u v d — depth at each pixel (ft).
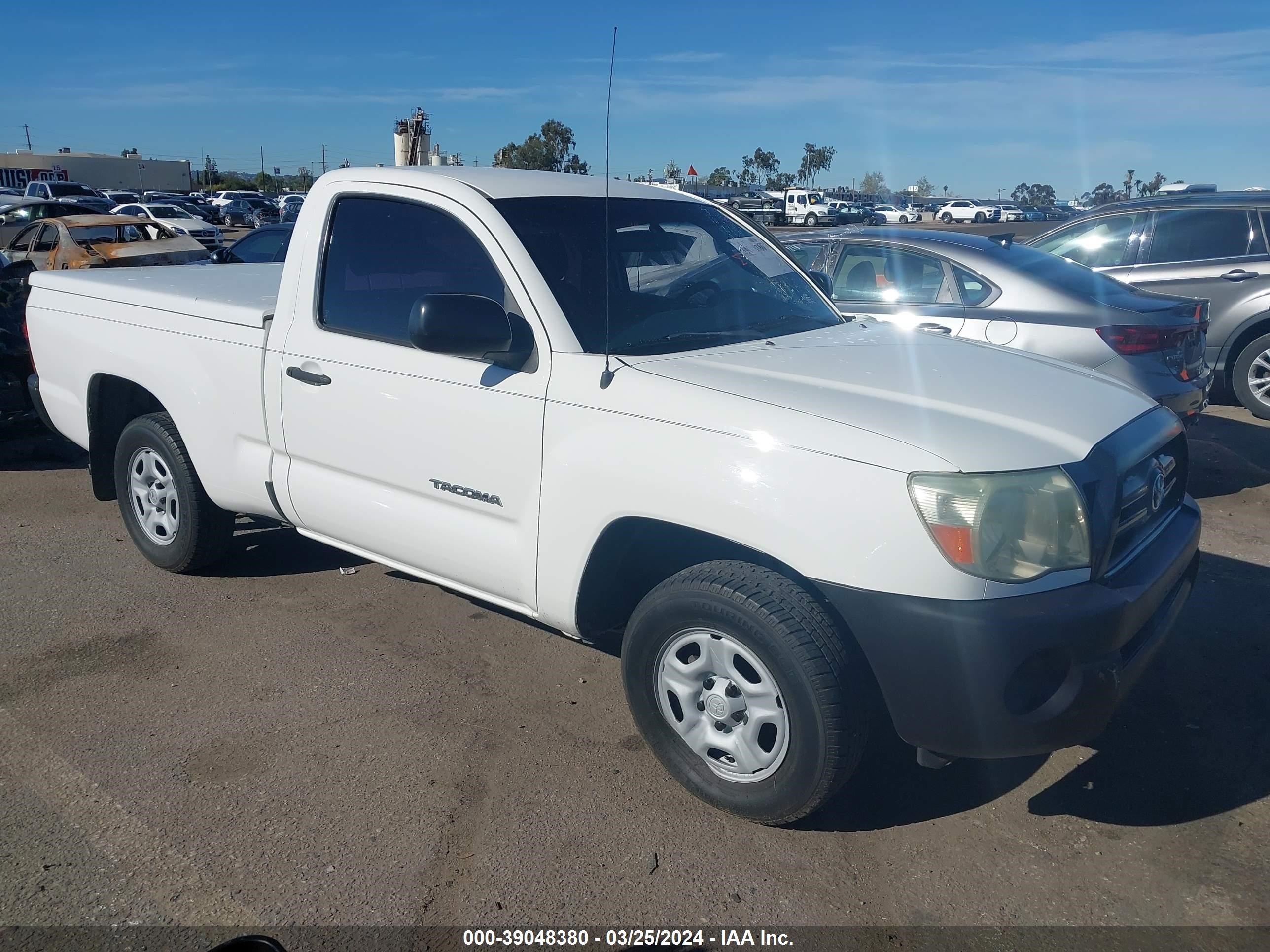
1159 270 28.78
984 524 8.59
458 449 11.47
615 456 10.05
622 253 11.92
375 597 15.61
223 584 15.97
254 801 10.32
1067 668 8.84
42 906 8.77
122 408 16.99
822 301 14.01
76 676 12.95
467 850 9.64
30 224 50.26
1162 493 10.66
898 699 8.89
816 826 10.13
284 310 13.38
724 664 9.80
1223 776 11.09
